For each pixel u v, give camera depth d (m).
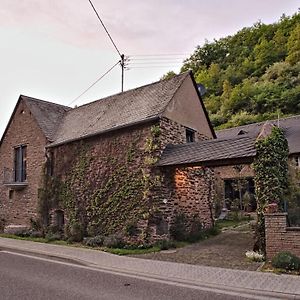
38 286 7.04
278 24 45.81
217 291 6.71
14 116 19.67
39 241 14.35
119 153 13.80
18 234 16.28
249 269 8.52
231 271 8.26
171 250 11.50
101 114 16.44
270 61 41.88
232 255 10.46
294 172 11.25
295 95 33.91
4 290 6.71
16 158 19.25
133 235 12.65
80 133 15.77
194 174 14.88
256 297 6.30
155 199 12.48
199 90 17.38
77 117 18.05
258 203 10.34
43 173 17.02
